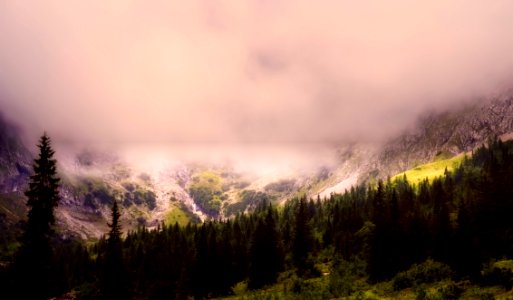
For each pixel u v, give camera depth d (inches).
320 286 2856.8
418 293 2180.1
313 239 4534.9
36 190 1621.6
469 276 2267.5
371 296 2364.7
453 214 3991.1
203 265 3727.9
